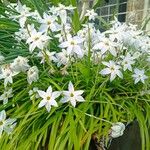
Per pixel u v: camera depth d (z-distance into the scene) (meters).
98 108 0.23
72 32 0.29
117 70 0.24
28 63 0.27
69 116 0.22
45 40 0.24
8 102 0.25
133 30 0.29
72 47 0.24
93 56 0.26
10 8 0.30
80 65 0.24
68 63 0.25
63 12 0.26
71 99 0.23
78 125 0.22
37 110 0.23
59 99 0.24
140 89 0.25
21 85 0.26
